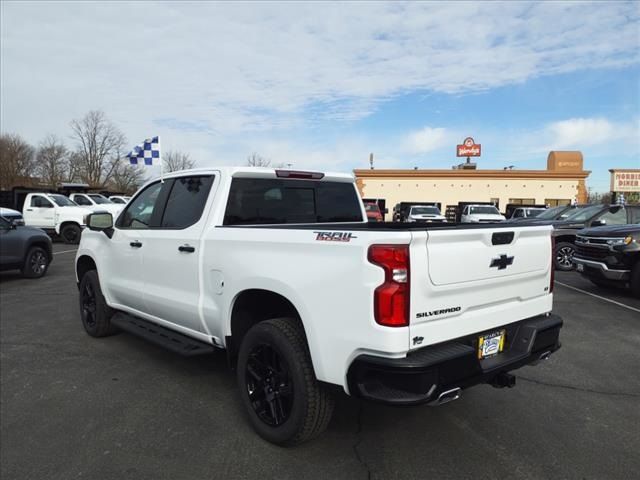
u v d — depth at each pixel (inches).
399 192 1411.2
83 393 156.9
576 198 1378.0
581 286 366.6
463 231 105.2
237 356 140.4
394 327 95.8
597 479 108.7
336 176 179.9
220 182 148.9
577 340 217.3
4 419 138.5
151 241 168.1
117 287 192.7
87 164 2309.3
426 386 97.3
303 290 110.3
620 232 311.9
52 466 114.0
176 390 159.6
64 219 690.8
